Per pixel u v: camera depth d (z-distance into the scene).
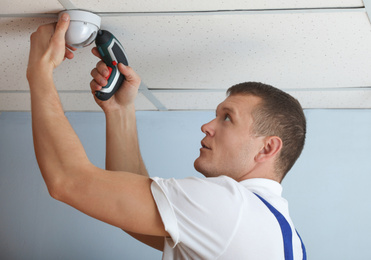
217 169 1.24
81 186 1.02
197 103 2.29
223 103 1.28
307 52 1.59
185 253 1.10
